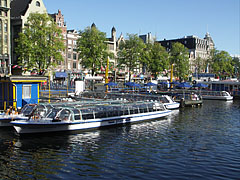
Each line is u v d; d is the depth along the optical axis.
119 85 52.91
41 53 38.22
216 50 79.62
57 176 11.76
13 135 18.27
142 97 34.94
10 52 49.22
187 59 68.38
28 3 49.88
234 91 52.81
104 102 24.88
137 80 69.44
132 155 14.79
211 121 25.84
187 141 18.03
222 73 80.38
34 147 15.85
